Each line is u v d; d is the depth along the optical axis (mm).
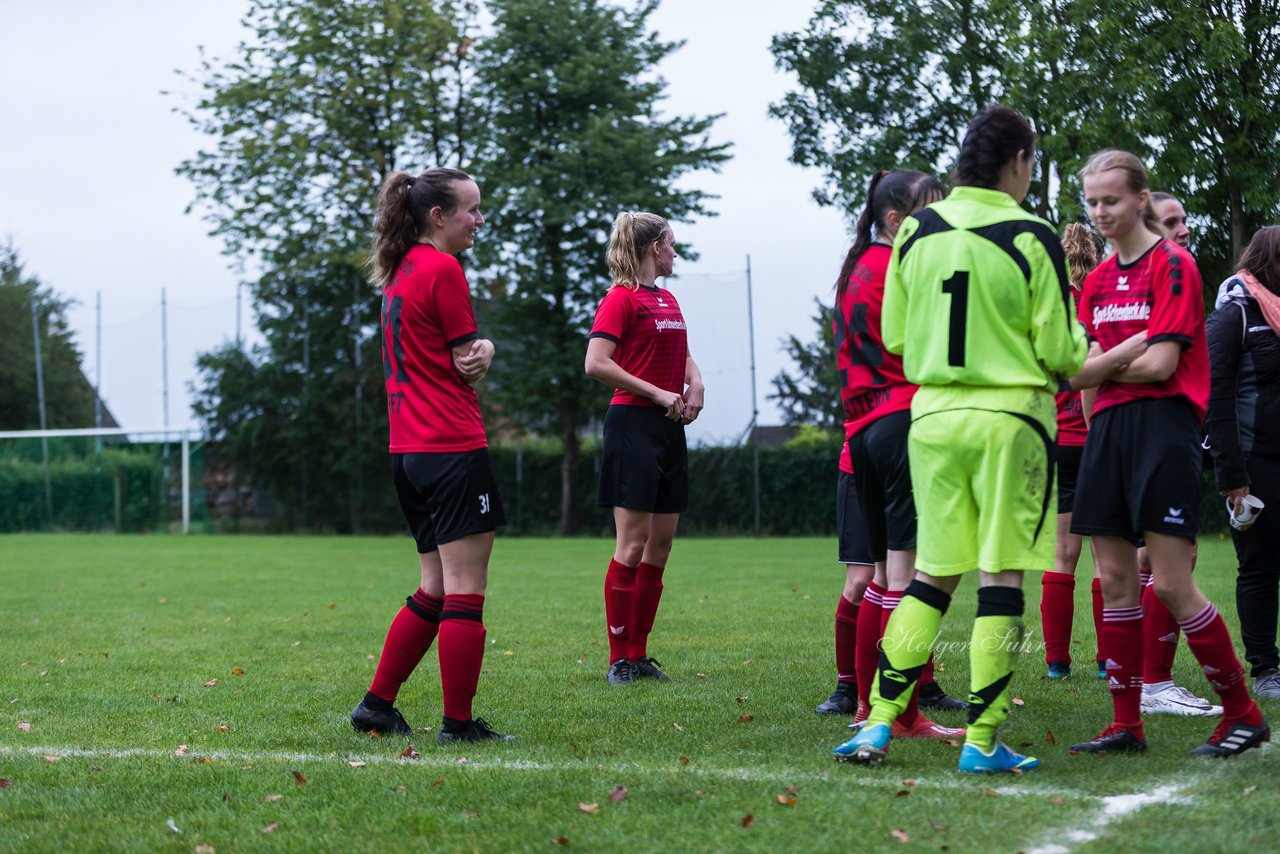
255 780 4148
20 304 44000
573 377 29375
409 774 4160
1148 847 3135
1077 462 6074
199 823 3662
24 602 11680
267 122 31859
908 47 22469
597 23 30312
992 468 3887
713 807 3615
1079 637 7684
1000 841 3229
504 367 30359
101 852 3414
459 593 4867
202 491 32812
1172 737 4594
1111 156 4438
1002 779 3900
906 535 4500
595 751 4551
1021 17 19000
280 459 32750
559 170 29594
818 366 27062
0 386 42375
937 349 3975
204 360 32844
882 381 4527
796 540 24484
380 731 5090
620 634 6453
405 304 4836
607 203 29094
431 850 3328
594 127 29047
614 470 6473
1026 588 11344
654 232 6727
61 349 43656
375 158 31500
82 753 4703
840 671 5367
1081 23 18156
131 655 7766
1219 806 3494
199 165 31734
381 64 31797
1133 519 4234
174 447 32625
